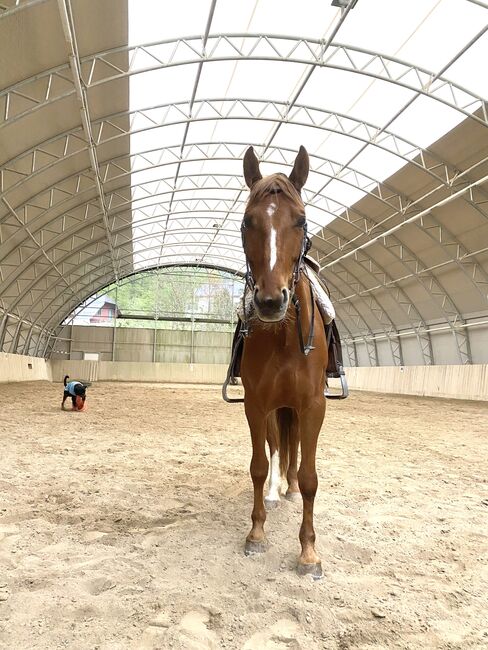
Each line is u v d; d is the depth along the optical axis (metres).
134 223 28.25
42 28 11.52
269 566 3.19
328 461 6.82
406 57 14.49
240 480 5.53
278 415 4.58
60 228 24.53
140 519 4.09
